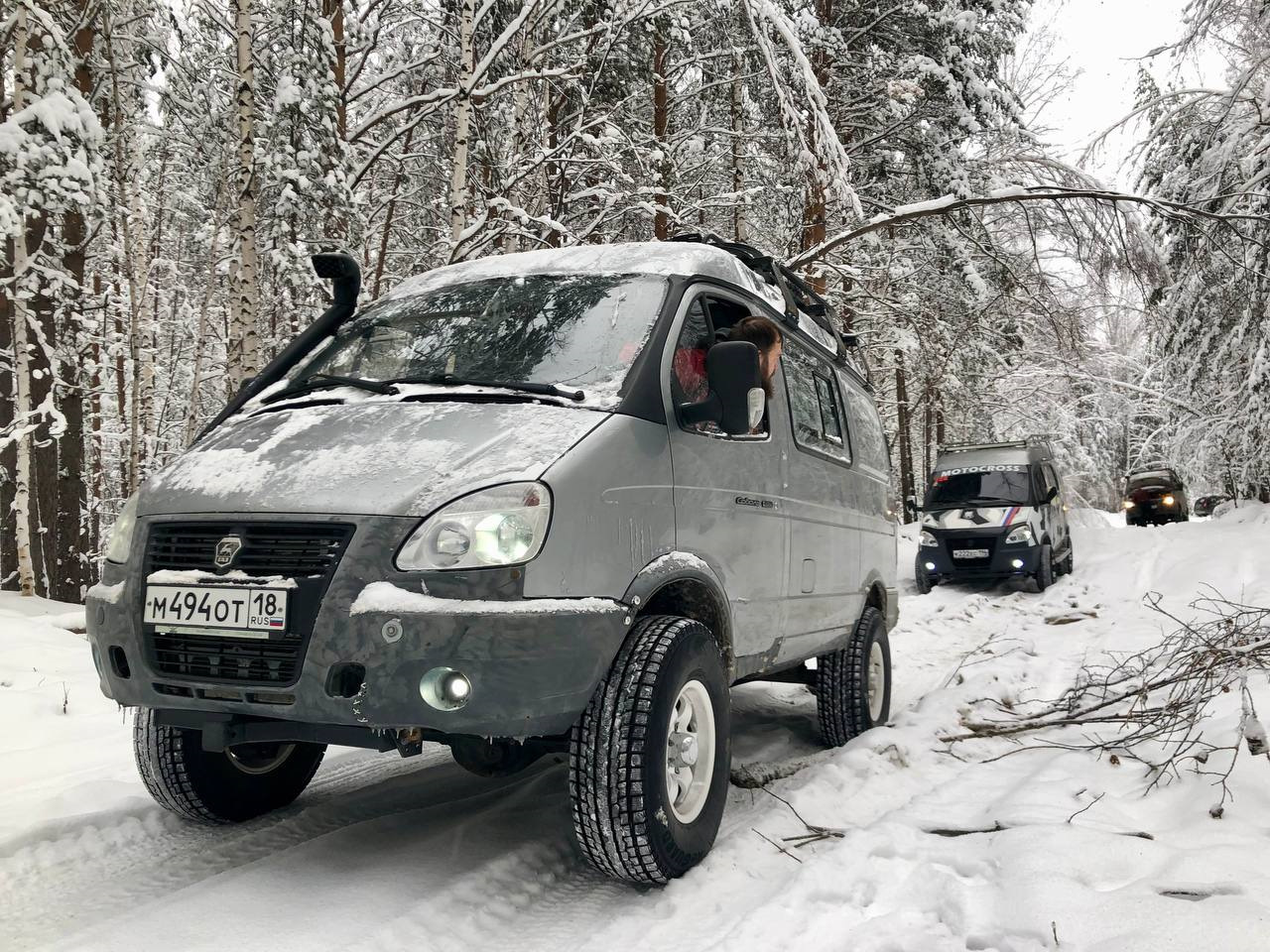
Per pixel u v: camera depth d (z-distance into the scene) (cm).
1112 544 1848
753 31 1048
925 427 3066
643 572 319
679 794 325
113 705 635
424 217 1873
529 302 399
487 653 266
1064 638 928
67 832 374
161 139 1942
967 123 1470
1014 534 1390
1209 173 1542
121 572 313
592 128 1284
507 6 1234
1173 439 2102
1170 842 317
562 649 279
